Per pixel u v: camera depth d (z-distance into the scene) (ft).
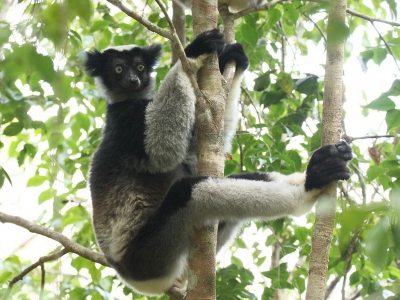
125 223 20.48
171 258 19.22
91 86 33.68
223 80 18.21
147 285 20.20
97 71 25.30
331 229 16.21
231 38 22.25
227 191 17.61
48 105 27.35
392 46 26.03
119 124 21.72
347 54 29.63
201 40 18.34
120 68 24.75
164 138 19.92
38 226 22.07
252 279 26.21
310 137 29.22
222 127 17.31
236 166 27.37
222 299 24.44
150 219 19.17
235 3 26.45
